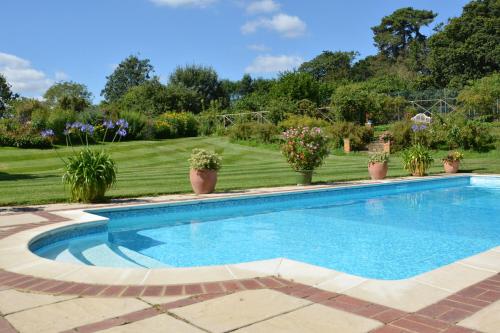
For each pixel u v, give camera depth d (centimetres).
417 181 1238
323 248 569
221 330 245
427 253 540
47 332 245
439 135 2297
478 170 1598
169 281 331
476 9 5241
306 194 989
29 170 1730
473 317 260
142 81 7119
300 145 1088
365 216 810
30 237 497
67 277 346
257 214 832
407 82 5450
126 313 272
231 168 1698
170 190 977
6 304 290
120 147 2477
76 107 3953
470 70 5009
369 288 312
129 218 750
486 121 2905
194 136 3462
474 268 360
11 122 2502
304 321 256
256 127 2794
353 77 6825
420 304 281
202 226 718
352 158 2225
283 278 336
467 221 754
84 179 790
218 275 343
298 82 4191
